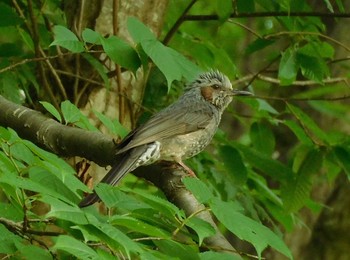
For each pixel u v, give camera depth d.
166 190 10.07
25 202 7.62
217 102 13.00
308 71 13.12
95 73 13.00
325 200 19.52
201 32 15.52
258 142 14.77
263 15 13.58
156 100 13.97
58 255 7.48
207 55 14.55
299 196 13.62
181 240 8.62
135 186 14.96
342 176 19.56
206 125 12.34
